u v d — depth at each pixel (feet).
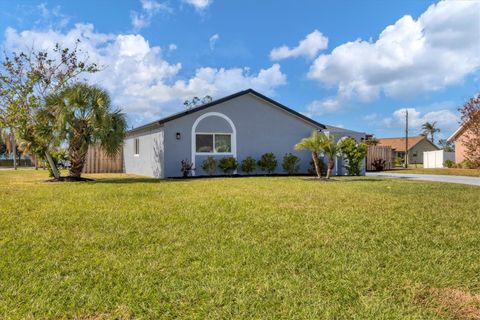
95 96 45.52
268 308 9.59
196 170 54.60
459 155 86.33
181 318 9.12
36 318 9.05
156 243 15.26
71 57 59.41
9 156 128.16
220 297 10.19
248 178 49.65
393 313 9.32
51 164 46.88
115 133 46.44
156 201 25.73
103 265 12.61
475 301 10.03
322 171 60.44
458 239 16.05
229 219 19.72
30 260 13.05
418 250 14.49
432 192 32.12
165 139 52.70
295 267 12.55
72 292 10.46
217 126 56.34
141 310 9.49
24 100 49.37
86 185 37.55
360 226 18.29
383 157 87.35
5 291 10.45
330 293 10.51
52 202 25.13
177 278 11.53
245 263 12.92
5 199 26.45
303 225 18.45
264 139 59.67
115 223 18.62
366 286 11.00
